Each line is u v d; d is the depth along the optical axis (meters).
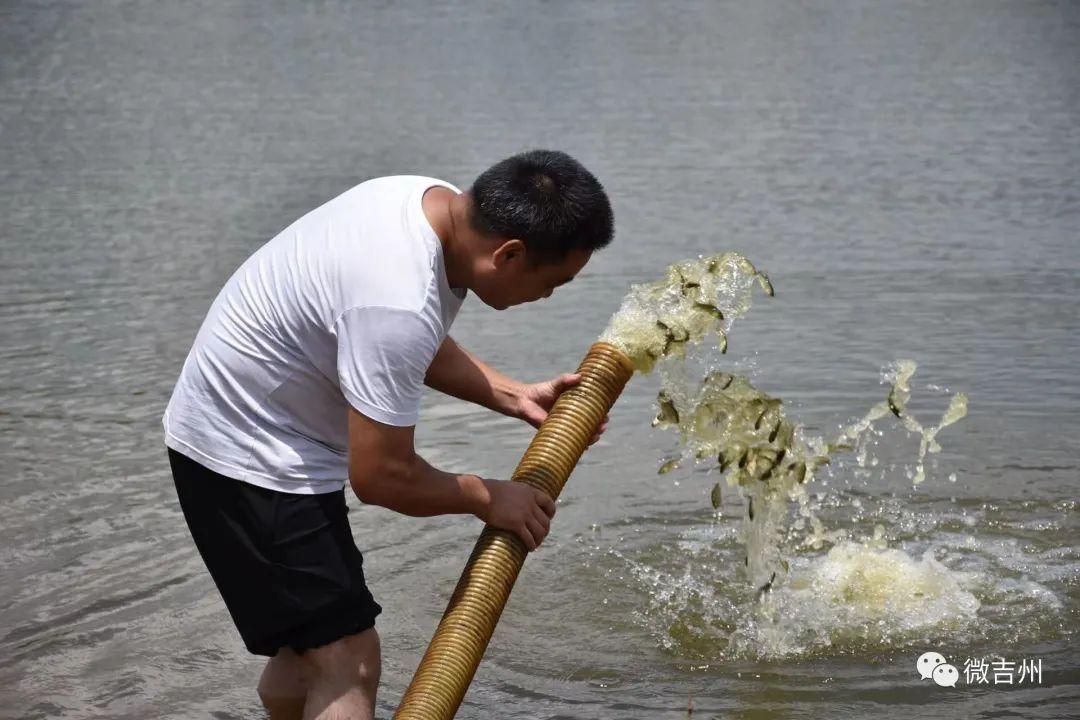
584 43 32.69
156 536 8.86
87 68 30.33
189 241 16.33
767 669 7.25
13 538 8.80
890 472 9.97
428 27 35.97
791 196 18.00
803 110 23.91
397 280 5.46
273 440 5.77
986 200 17.56
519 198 5.50
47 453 10.27
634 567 8.61
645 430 10.94
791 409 10.99
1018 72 27.20
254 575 5.83
